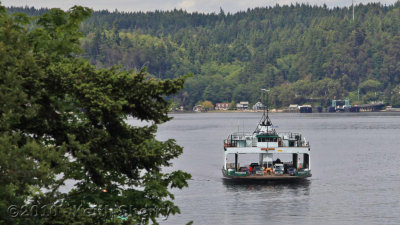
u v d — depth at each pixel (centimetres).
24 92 6694
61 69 7125
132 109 7556
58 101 7119
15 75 6381
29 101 6600
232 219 19775
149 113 7581
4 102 6247
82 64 7750
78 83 7056
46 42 7419
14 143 6238
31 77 6769
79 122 7831
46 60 7119
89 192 7888
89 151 6869
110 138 7350
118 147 7331
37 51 7406
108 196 7962
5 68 6425
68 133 7225
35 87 6900
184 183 8338
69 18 7906
